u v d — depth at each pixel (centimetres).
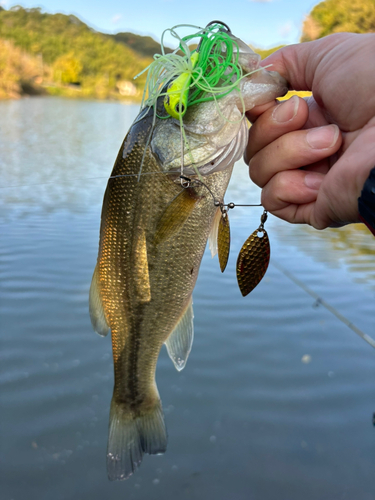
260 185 23
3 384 51
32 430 45
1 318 64
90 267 83
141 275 25
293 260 98
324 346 61
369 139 19
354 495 39
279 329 65
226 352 59
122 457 29
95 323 28
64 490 39
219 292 77
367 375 54
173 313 26
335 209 20
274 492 39
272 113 21
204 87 20
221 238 23
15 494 39
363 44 19
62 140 305
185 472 42
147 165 23
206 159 22
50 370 53
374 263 97
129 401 30
